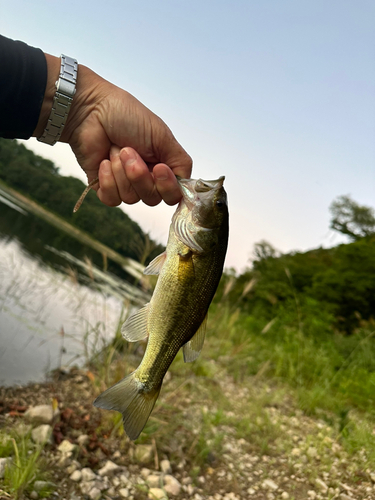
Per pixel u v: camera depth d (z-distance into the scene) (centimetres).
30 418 68
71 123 40
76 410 77
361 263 421
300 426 93
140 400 37
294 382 124
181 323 39
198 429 80
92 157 42
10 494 50
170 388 92
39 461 56
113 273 414
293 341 162
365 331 170
